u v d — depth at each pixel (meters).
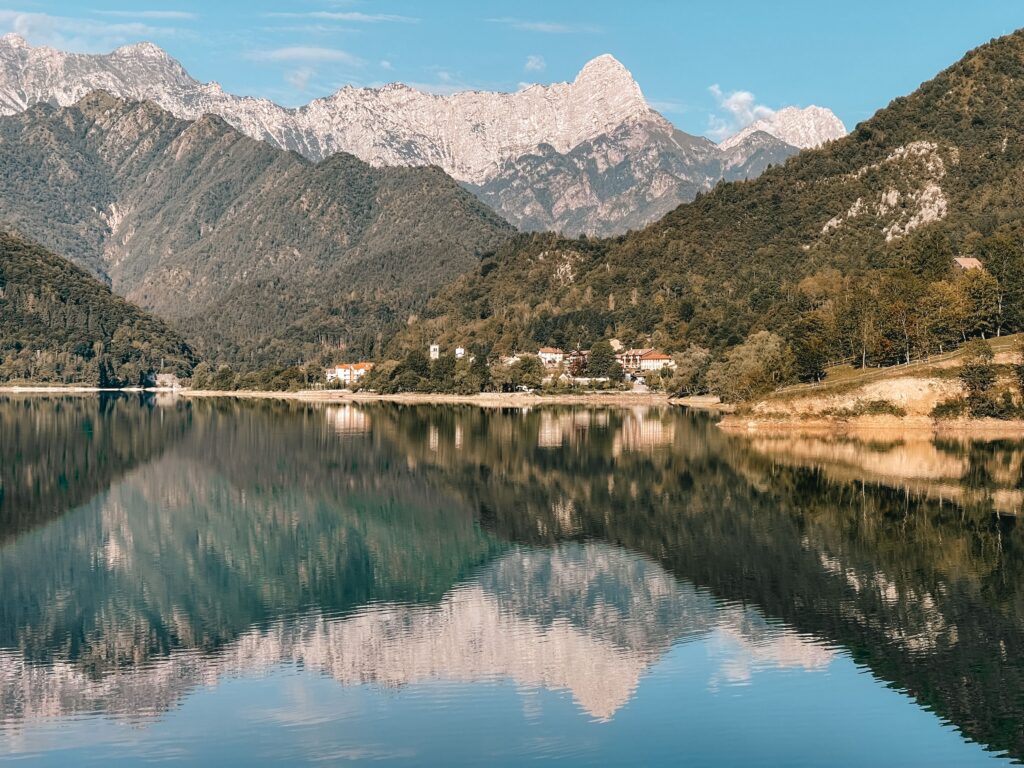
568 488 136.38
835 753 56.25
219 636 77.62
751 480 136.62
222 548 106.38
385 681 67.75
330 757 56.66
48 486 146.38
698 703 62.88
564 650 72.56
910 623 75.94
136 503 132.62
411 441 199.50
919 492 125.50
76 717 62.94
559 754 56.56
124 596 88.69
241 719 62.22
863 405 198.88
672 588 86.62
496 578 92.38
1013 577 87.12
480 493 135.75
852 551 96.69
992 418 190.88
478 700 64.31
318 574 95.62
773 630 75.38
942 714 60.62
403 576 93.94
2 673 70.31
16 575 95.81
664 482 137.62
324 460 171.62
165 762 56.69
